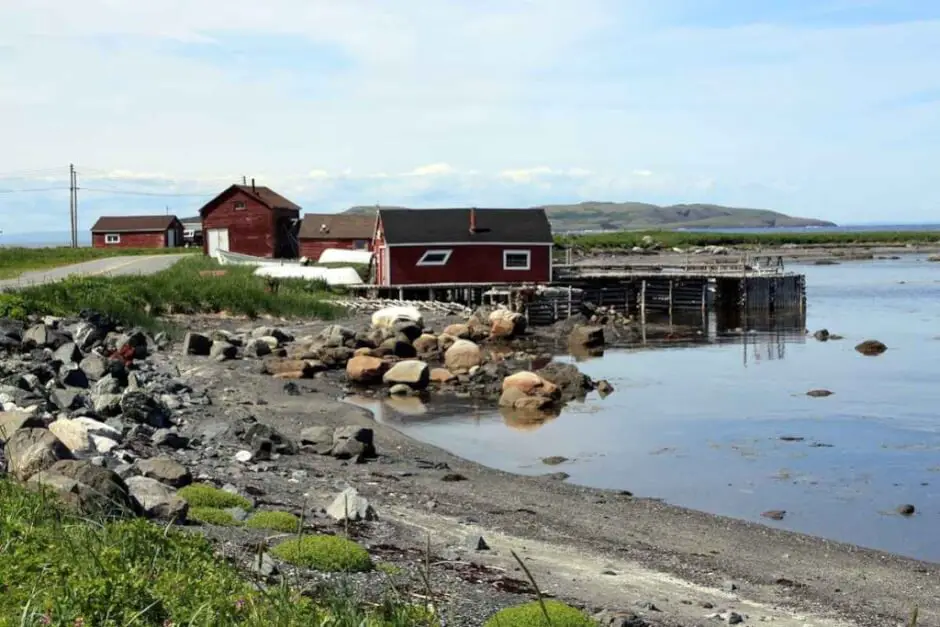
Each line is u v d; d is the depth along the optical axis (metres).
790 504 17.36
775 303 56.28
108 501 9.43
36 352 22.92
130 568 7.33
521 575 10.87
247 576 8.26
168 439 16.69
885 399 27.94
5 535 7.66
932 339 42.22
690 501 17.52
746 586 12.01
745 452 21.50
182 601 6.91
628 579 11.58
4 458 11.14
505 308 47.19
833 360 36.31
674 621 9.77
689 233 143.62
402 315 40.94
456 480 17.73
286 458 17.83
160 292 39.56
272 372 29.86
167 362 28.81
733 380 31.80
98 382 20.97
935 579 13.05
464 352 32.97
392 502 14.91
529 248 53.03
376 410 26.45
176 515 10.56
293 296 43.97
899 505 17.25
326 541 10.00
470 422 24.97
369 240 73.75
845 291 67.38
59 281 38.19
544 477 18.89
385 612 7.60
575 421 25.09
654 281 56.66
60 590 6.57
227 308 40.69
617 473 19.62
